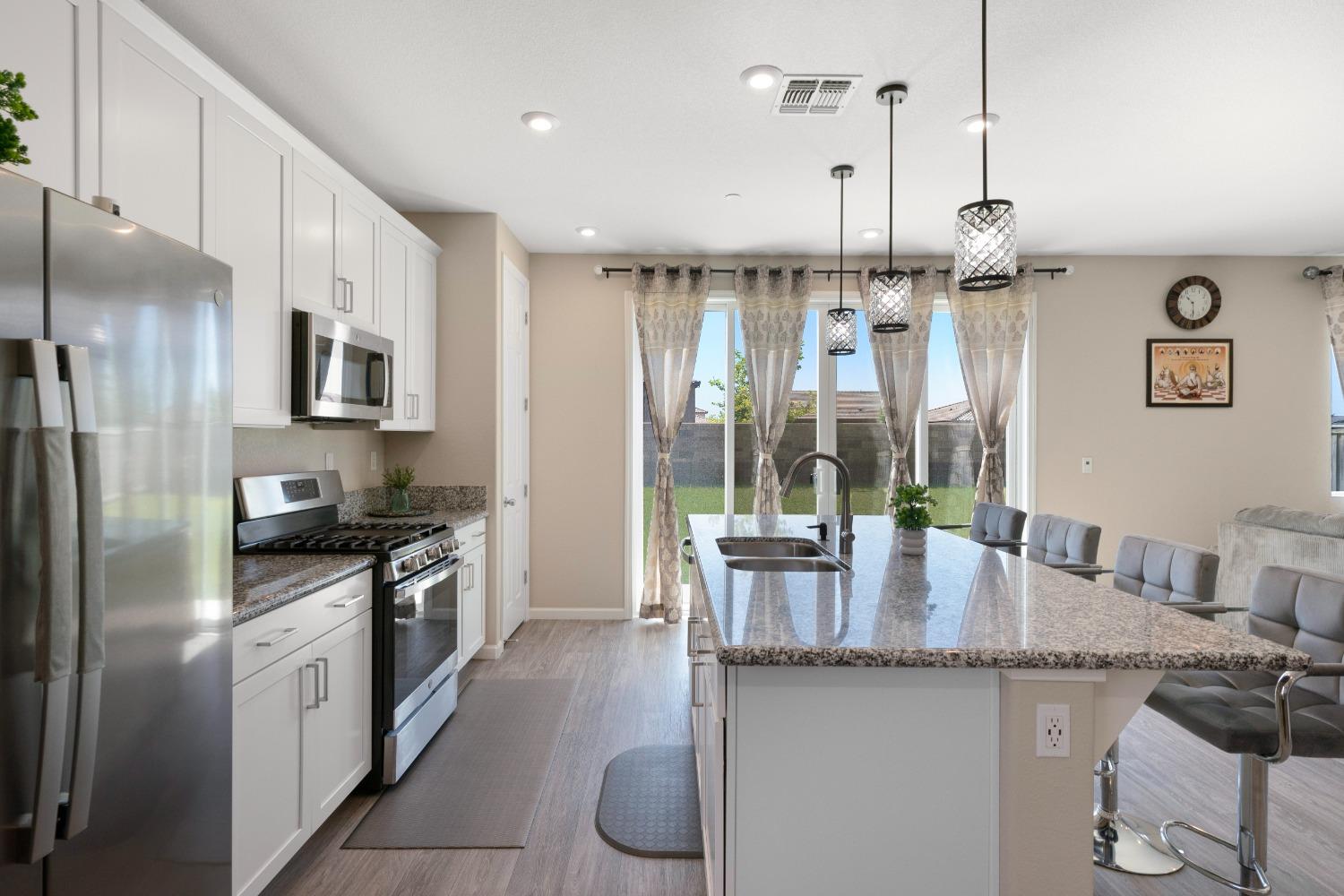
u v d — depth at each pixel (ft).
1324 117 9.09
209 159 6.51
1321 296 15.81
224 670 4.96
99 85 5.16
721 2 6.73
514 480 14.47
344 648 7.32
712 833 5.35
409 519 11.25
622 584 15.62
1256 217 13.14
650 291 15.48
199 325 4.66
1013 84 8.28
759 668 4.49
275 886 6.39
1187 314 15.74
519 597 14.88
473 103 8.77
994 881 4.51
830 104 8.75
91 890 3.79
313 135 9.69
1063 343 15.88
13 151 3.72
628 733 9.74
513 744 9.41
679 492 16.29
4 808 3.26
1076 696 4.37
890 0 6.70
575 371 15.65
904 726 4.50
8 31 4.44
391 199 12.26
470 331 13.00
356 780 7.63
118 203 5.39
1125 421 15.90
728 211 12.93
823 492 16.19
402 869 6.67
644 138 9.78
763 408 15.57
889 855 4.50
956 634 4.59
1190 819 7.52
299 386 8.09
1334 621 6.07
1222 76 8.06
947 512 16.38
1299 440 15.89
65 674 3.43
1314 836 7.16
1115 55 7.63
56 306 3.52
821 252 15.66
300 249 8.25
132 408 4.03
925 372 15.71
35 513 3.40
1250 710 6.02
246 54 7.63
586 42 7.43
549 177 11.23
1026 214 13.01
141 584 4.11
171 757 4.42
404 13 6.92
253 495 8.48
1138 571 8.52
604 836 7.20
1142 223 13.52
